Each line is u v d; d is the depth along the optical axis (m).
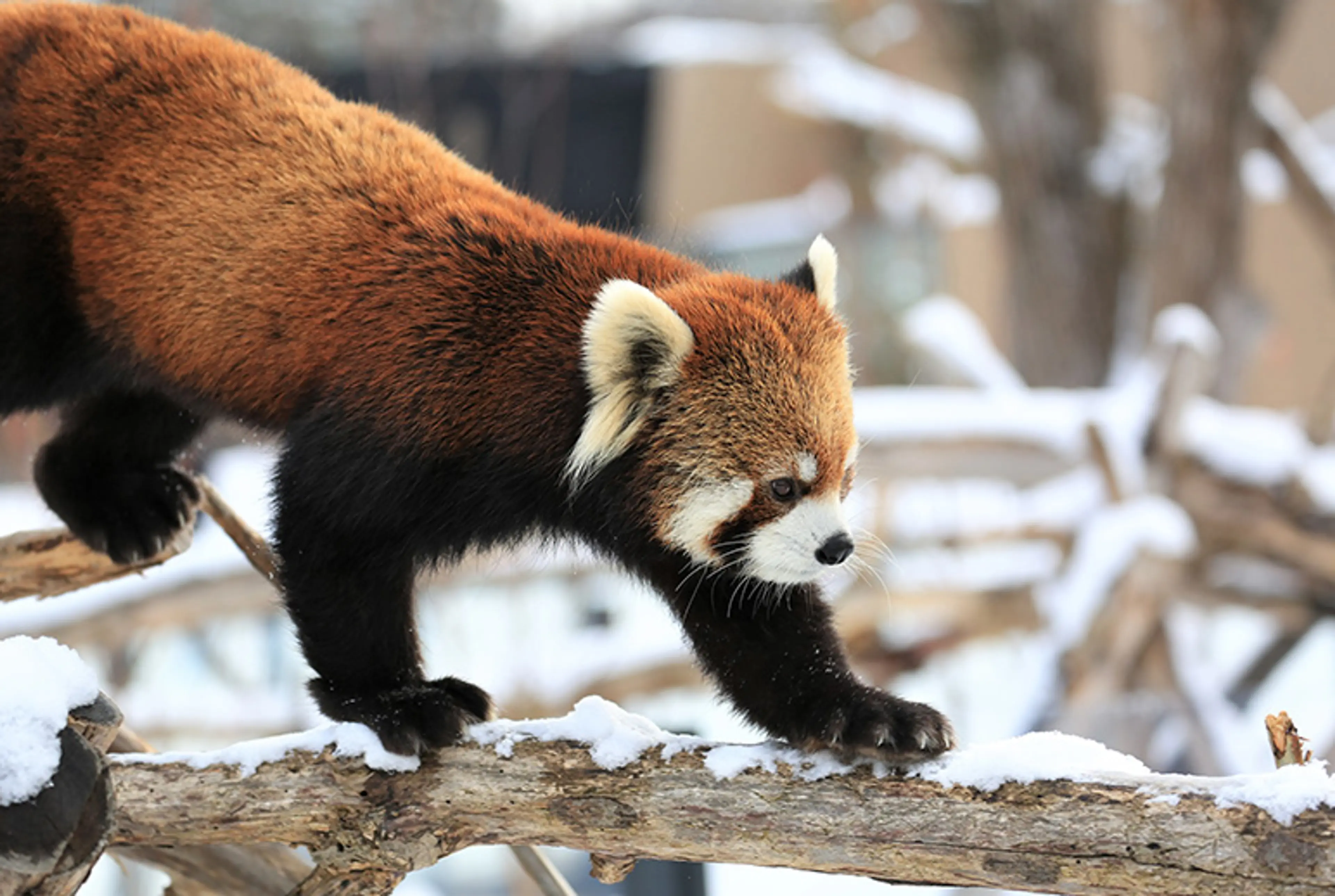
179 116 8.16
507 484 7.49
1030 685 16.72
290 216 7.84
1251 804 5.66
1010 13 24.98
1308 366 29.81
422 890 20.33
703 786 6.27
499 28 28.25
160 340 8.21
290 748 6.55
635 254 8.09
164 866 8.31
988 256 33.09
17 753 5.45
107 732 5.73
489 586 17.41
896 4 32.56
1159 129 25.28
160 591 15.77
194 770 6.49
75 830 5.52
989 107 25.47
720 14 44.22
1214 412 17.14
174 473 9.62
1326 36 31.91
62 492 9.31
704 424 7.45
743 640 7.58
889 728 6.30
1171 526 15.59
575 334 7.44
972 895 13.78
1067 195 25.19
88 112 8.27
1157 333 17.11
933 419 16.53
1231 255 23.12
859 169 33.34
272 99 8.23
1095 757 6.07
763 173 34.03
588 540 7.86
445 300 7.48
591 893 19.02
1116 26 33.44
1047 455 16.52
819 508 7.39
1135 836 5.74
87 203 8.23
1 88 8.41
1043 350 25.55
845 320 8.48
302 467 7.44
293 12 24.39
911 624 18.59
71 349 8.70
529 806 6.38
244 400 8.09
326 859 6.46
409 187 7.94
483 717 7.55
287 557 7.48
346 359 7.51
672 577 7.79
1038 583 17.58
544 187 24.11
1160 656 16.03
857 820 6.11
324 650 7.48
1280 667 18.77
